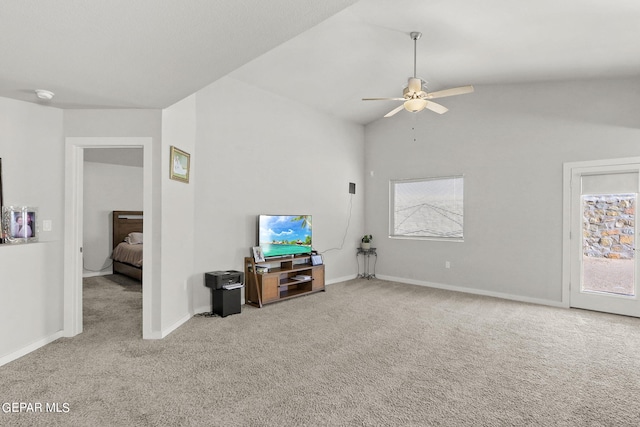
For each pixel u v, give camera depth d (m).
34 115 3.34
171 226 3.73
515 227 5.32
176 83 2.85
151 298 3.49
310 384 2.57
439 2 3.27
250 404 2.29
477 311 4.57
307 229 5.71
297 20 1.92
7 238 3.09
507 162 5.39
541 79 4.95
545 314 4.46
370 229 7.11
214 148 4.55
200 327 3.84
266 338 3.51
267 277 4.80
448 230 6.06
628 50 3.73
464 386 2.56
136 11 1.79
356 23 3.76
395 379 2.66
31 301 3.13
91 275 6.87
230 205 4.76
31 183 3.31
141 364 2.87
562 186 4.92
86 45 2.18
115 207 7.21
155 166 3.53
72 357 3.00
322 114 6.28
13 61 2.41
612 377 2.72
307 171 5.98
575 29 3.39
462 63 4.68
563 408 2.28
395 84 5.49
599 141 4.64
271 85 5.16
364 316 4.30
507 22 3.44
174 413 2.17
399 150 6.66
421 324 4.00
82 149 3.63
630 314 4.40
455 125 5.93
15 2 1.69
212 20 1.90
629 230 4.45
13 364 2.85
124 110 3.54
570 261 4.84
